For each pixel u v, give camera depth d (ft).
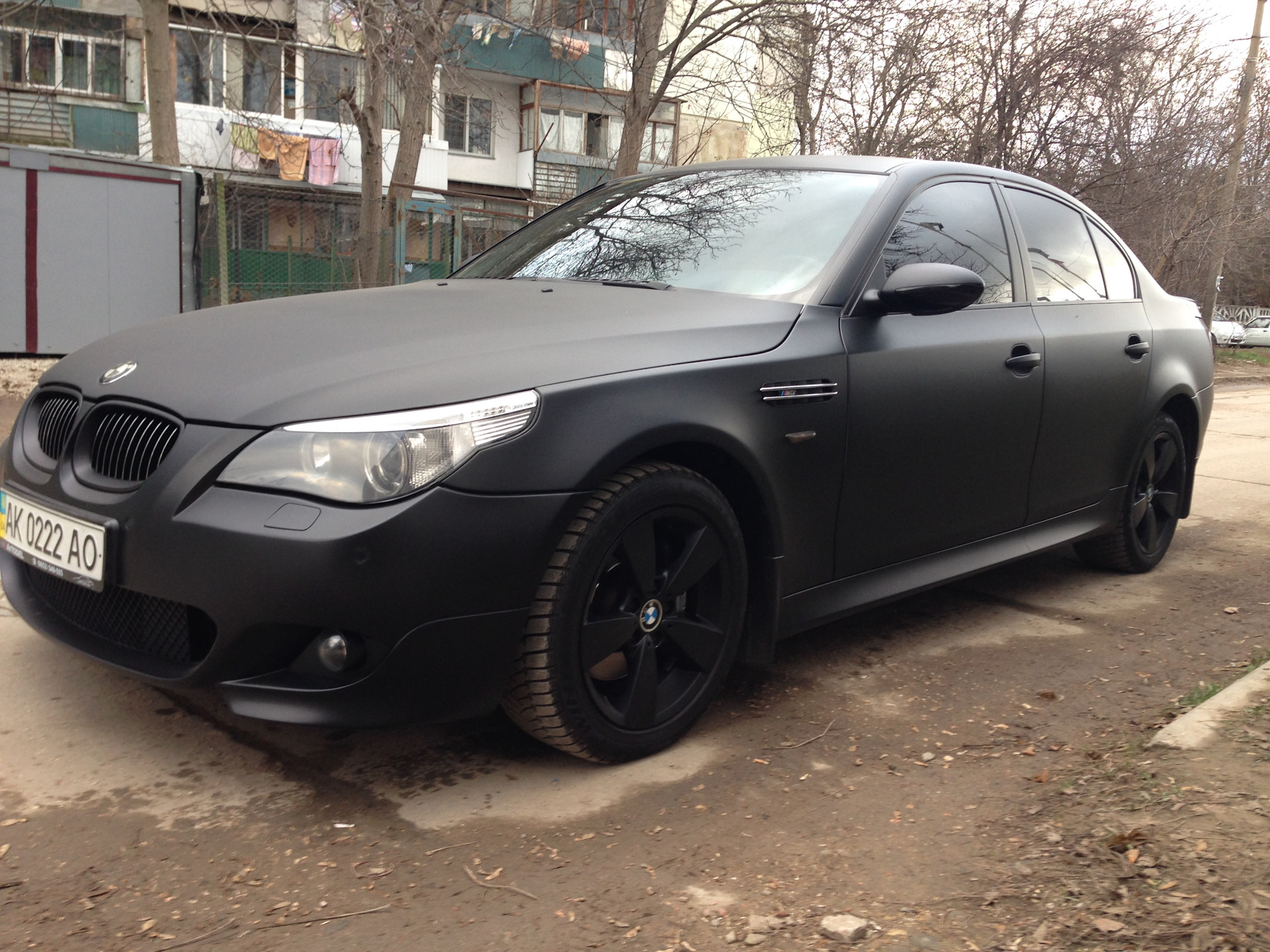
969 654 11.18
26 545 8.16
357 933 6.00
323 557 6.57
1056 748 8.79
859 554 9.77
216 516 6.86
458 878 6.61
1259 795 7.24
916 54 47.60
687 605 8.54
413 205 61.72
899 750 8.73
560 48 46.09
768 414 8.58
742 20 41.60
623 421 7.52
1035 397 11.45
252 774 7.87
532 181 82.12
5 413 28.40
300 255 61.21
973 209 11.60
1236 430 33.04
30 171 34.04
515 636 7.23
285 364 7.58
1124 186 57.67
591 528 7.41
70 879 6.41
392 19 35.01
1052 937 5.90
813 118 50.70
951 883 6.63
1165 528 15.01
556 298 9.32
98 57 64.75
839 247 9.89
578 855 6.93
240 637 6.85
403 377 7.19
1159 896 6.16
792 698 9.78
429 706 7.09
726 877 6.71
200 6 62.95
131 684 9.30
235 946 5.83
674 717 8.42
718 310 8.98
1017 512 11.71
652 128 80.23
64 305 35.14
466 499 6.88
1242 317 134.82
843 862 6.91
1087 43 51.83
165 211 36.50
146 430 7.52
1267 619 12.69
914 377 9.90
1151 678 10.59
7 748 8.05
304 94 68.03
